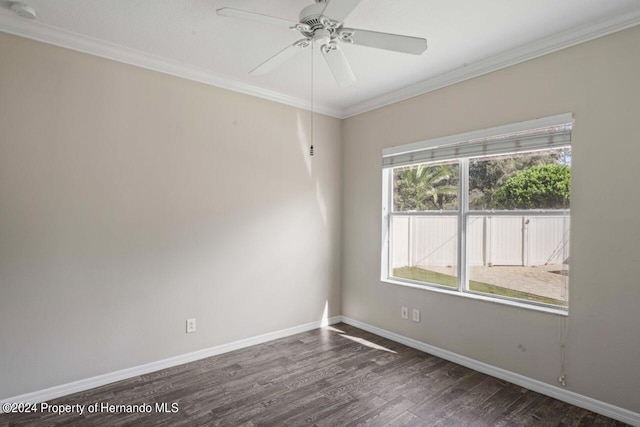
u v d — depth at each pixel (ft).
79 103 8.62
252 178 11.66
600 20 7.55
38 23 7.88
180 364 10.16
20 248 7.91
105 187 8.98
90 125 8.77
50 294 8.26
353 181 13.75
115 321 9.14
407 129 11.77
